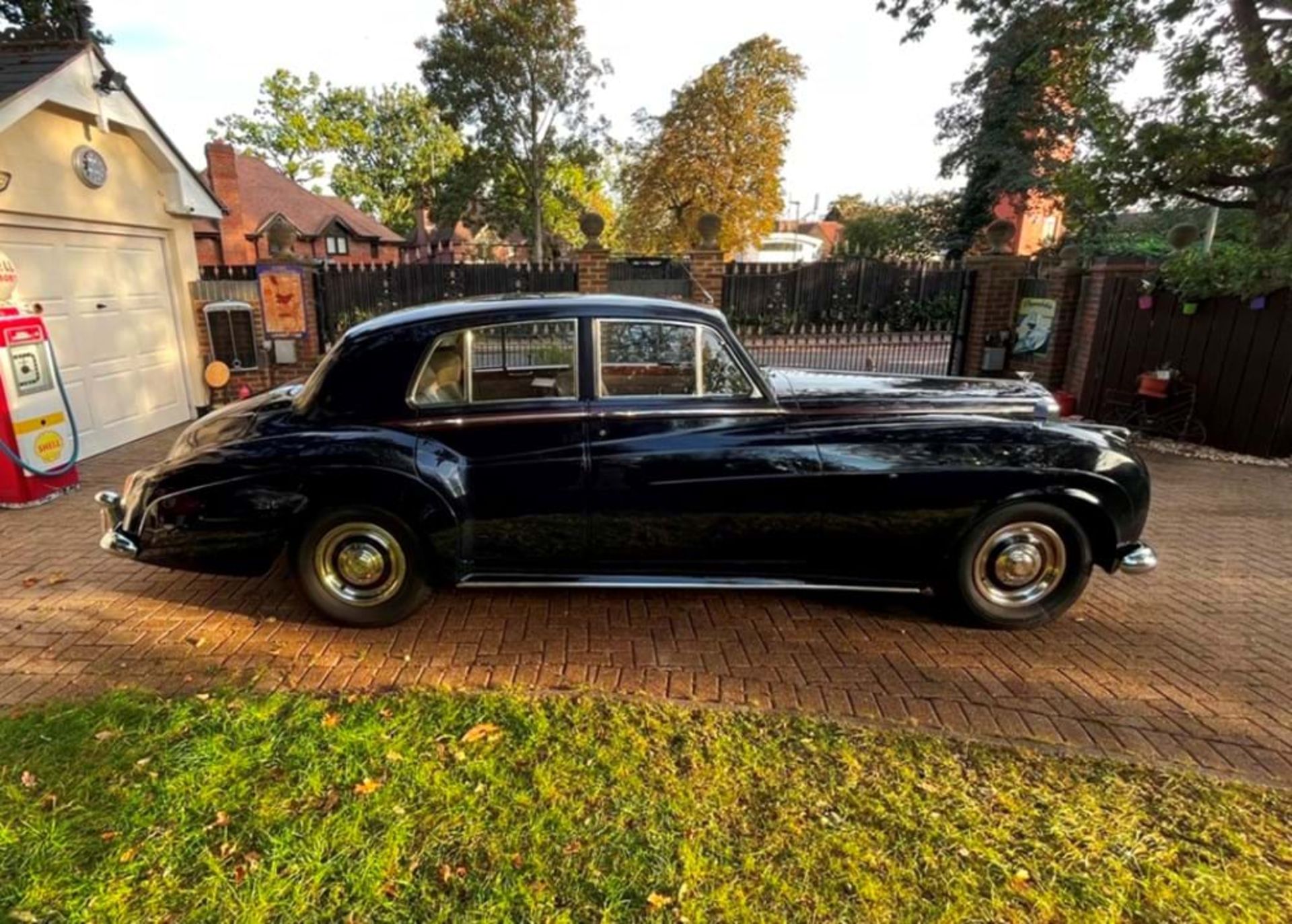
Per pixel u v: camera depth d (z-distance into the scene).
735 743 2.54
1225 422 7.22
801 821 2.17
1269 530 4.91
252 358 8.72
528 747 2.51
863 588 3.44
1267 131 8.17
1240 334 6.98
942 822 2.17
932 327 14.05
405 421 3.25
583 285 10.95
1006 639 3.34
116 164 6.97
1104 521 3.28
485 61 31.67
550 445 3.23
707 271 11.05
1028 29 15.41
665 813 2.21
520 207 36.94
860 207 40.41
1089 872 1.98
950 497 3.20
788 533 3.30
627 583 3.44
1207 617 3.58
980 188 20.53
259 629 3.43
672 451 3.23
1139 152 8.77
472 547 3.34
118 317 7.16
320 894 1.91
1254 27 8.55
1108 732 2.63
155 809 2.21
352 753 2.47
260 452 3.21
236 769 2.39
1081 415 8.48
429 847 2.07
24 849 2.05
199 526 3.25
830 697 2.84
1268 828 2.15
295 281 8.67
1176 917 1.84
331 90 43.69
